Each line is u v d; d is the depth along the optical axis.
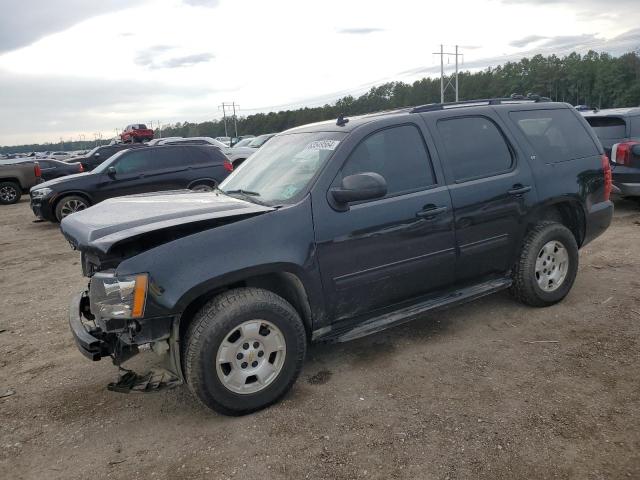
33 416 3.53
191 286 3.07
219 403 3.21
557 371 3.66
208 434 3.18
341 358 4.07
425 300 4.16
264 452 2.97
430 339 4.32
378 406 3.36
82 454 3.08
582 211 4.93
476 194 4.18
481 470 2.71
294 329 3.41
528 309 4.80
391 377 3.73
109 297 3.02
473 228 4.20
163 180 11.88
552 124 4.93
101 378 4.03
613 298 4.95
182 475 2.83
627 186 8.46
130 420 3.41
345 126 4.00
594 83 95.31
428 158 4.08
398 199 3.83
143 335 3.11
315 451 2.95
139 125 46.12
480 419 3.14
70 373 4.15
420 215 3.88
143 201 3.99
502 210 4.34
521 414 3.17
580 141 5.02
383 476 2.71
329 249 3.54
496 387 3.50
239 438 3.12
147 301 3.00
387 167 3.89
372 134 3.88
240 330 3.24
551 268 4.76
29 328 5.24
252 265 3.23
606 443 2.85
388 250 3.78
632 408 3.16
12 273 7.68
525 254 4.56
